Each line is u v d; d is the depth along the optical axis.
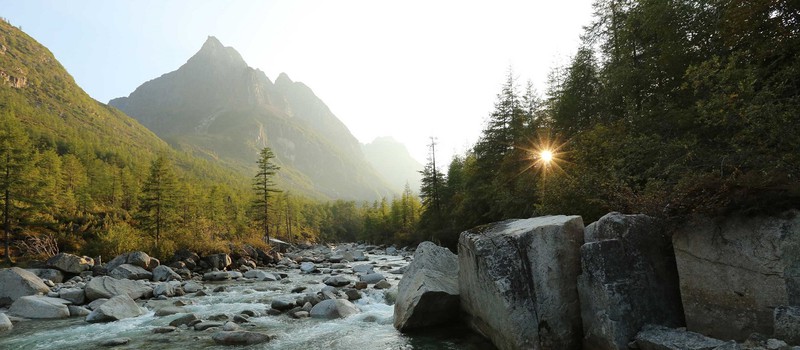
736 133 9.88
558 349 9.94
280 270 42.25
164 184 50.88
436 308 13.86
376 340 13.11
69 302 19.25
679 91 16.97
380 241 101.31
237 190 141.25
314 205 175.00
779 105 8.40
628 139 13.99
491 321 11.41
